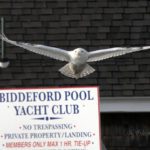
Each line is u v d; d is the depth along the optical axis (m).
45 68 16.31
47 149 11.01
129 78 16.25
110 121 16.22
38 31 16.42
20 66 16.31
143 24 16.44
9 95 11.02
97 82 16.23
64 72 13.62
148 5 16.44
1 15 16.39
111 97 16.16
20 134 11.02
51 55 13.26
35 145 11.02
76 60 13.11
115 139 16.16
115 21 16.44
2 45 16.03
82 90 11.02
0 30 16.17
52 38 16.38
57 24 16.44
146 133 16.17
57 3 16.44
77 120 11.02
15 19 16.44
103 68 16.28
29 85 16.23
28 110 11.04
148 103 16.19
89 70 13.55
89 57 13.20
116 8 16.44
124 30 16.42
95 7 16.45
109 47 16.31
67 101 11.03
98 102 11.01
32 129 11.02
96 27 16.41
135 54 16.33
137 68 16.31
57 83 16.27
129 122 16.22
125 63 16.31
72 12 16.45
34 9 16.47
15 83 16.25
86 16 16.44
